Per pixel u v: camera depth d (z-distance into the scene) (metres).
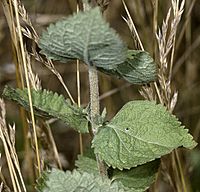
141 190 0.42
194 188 0.68
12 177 0.47
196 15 0.82
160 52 0.48
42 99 0.41
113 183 0.38
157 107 0.40
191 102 0.76
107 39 0.33
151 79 0.41
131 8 0.73
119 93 0.79
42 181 0.40
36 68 0.74
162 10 0.71
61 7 0.79
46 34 0.34
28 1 0.71
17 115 0.77
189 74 0.77
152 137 0.39
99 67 0.38
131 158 0.39
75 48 0.35
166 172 0.54
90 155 0.45
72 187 0.38
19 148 0.72
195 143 0.39
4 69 0.75
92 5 0.41
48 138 0.52
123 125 0.40
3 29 0.76
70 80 0.86
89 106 0.41
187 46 0.73
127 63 0.39
